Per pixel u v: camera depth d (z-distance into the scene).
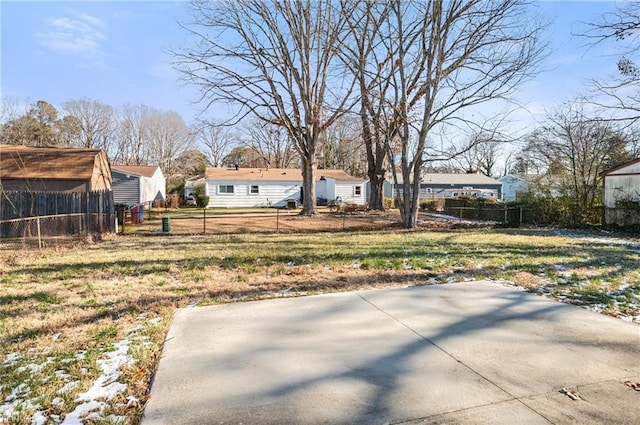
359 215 20.52
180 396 2.39
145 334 3.43
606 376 2.68
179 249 8.70
